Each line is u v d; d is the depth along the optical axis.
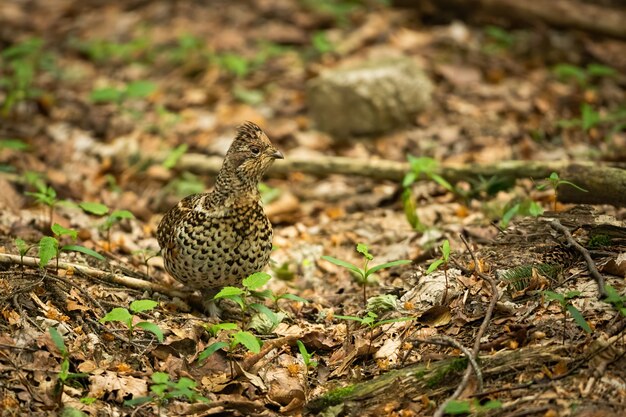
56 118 16.53
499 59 18.66
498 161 13.63
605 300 7.46
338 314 9.84
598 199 10.96
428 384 7.71
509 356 7.70
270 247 9.25
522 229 10.07
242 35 20.45
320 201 13.72
